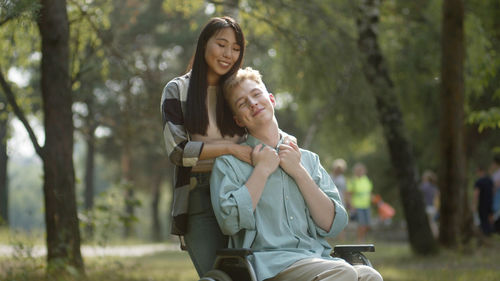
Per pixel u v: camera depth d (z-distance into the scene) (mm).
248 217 3611
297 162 3805
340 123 14273
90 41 9367
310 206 3818
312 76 10633
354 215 17312
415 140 18781
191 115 3891
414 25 13695
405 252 12508
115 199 8312
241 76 3895
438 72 13133
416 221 11539
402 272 8750
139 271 8727
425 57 13281
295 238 3729
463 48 10727
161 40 23734
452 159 11219
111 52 9398
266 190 3754
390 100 11094
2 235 11406
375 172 24812
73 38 9227
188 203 3916
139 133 10320
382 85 10812
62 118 7430
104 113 11102
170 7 11164
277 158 3748
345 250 3912
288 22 10453
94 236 8305
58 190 7328
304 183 3795
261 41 10320
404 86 14430
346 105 10875
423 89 14664
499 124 7648
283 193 3783
